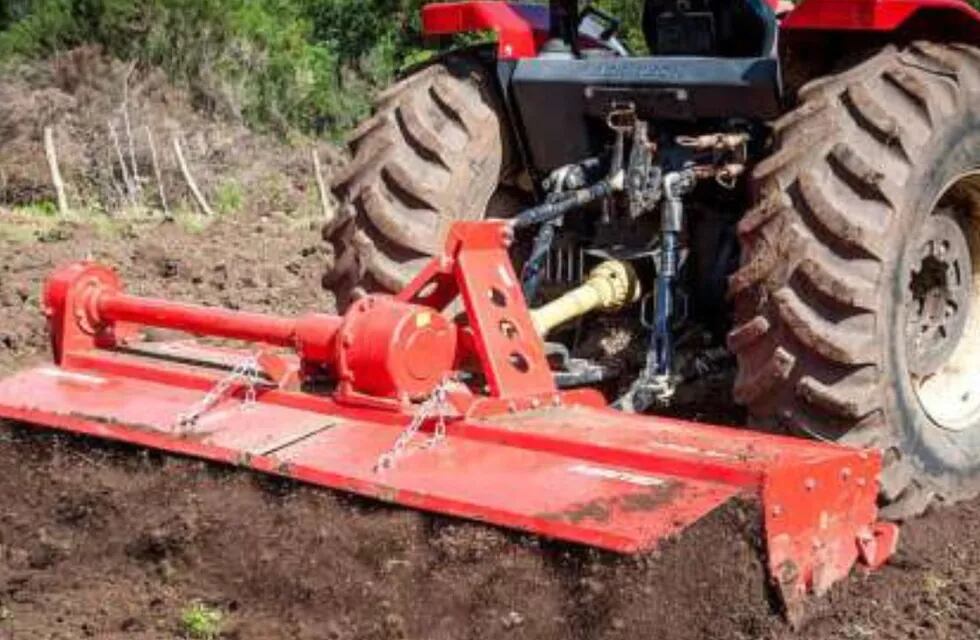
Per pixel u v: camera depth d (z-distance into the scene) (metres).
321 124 32.72
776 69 5.77
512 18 6.46
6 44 29.59
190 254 14.13
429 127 6.23
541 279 6.29
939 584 5.16
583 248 6.34
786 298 5.18
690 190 6.04
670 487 4.40
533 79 6.25
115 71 27.89
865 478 4.86
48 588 5.22
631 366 6.15
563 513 4.28
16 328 10.11
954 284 5.98
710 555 4.35
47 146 21.09
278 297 11.94
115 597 5.11
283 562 4.93
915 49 5.63
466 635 4.51
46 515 5.56
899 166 5.28
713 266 6.23
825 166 5.25
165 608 5.00
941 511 5.77
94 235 15.86
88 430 5.39
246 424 5.20
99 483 5.43
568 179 6.09
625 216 6.24
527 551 4.44
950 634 4.80
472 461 4.73
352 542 4.79
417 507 4.59
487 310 5.16
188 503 5.20
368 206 6.11
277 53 32.09
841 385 5.20
